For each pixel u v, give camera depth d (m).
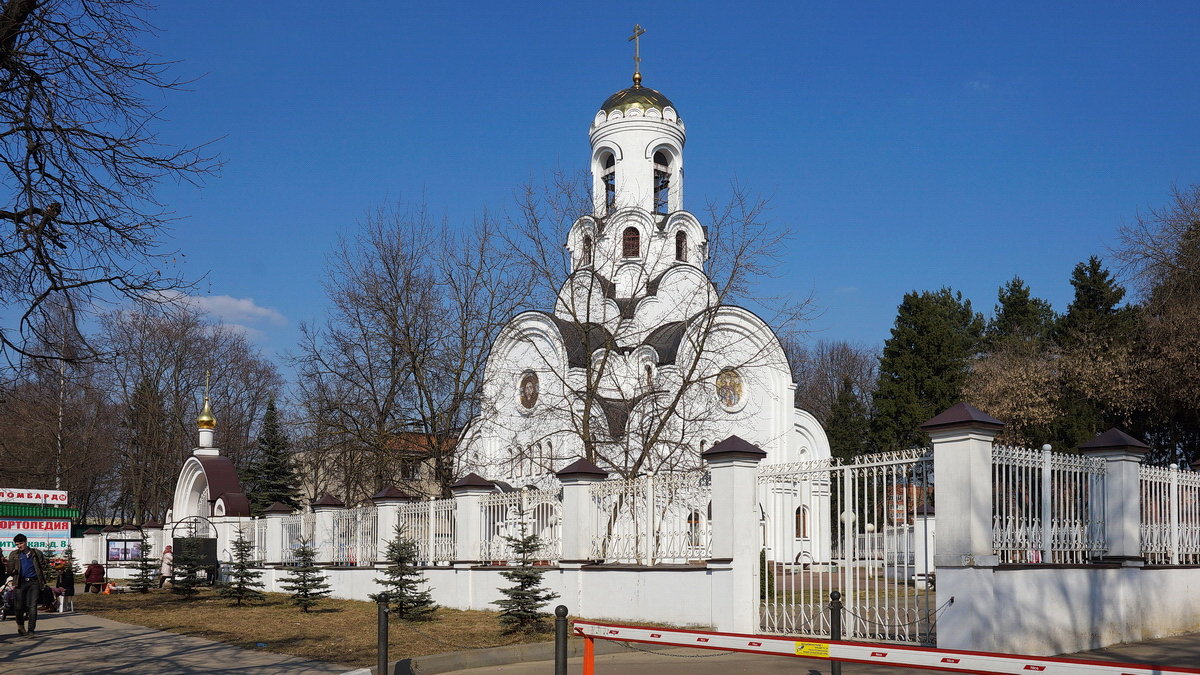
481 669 14.66
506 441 37.78
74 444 56.69
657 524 18.72
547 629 17.52
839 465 15.82
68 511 34.47
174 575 29.72
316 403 39.53
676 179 43.66
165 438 58.53
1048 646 14.27
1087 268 49.00
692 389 34.50
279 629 19.19
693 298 36.31
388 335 37.59
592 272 31.80
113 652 16.23
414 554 21.20
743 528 16.70
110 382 57.47
